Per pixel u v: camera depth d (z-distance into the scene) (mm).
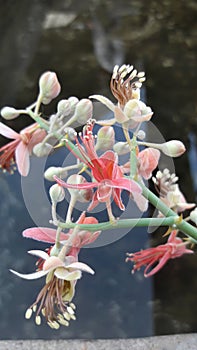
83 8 1020
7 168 306
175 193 292
